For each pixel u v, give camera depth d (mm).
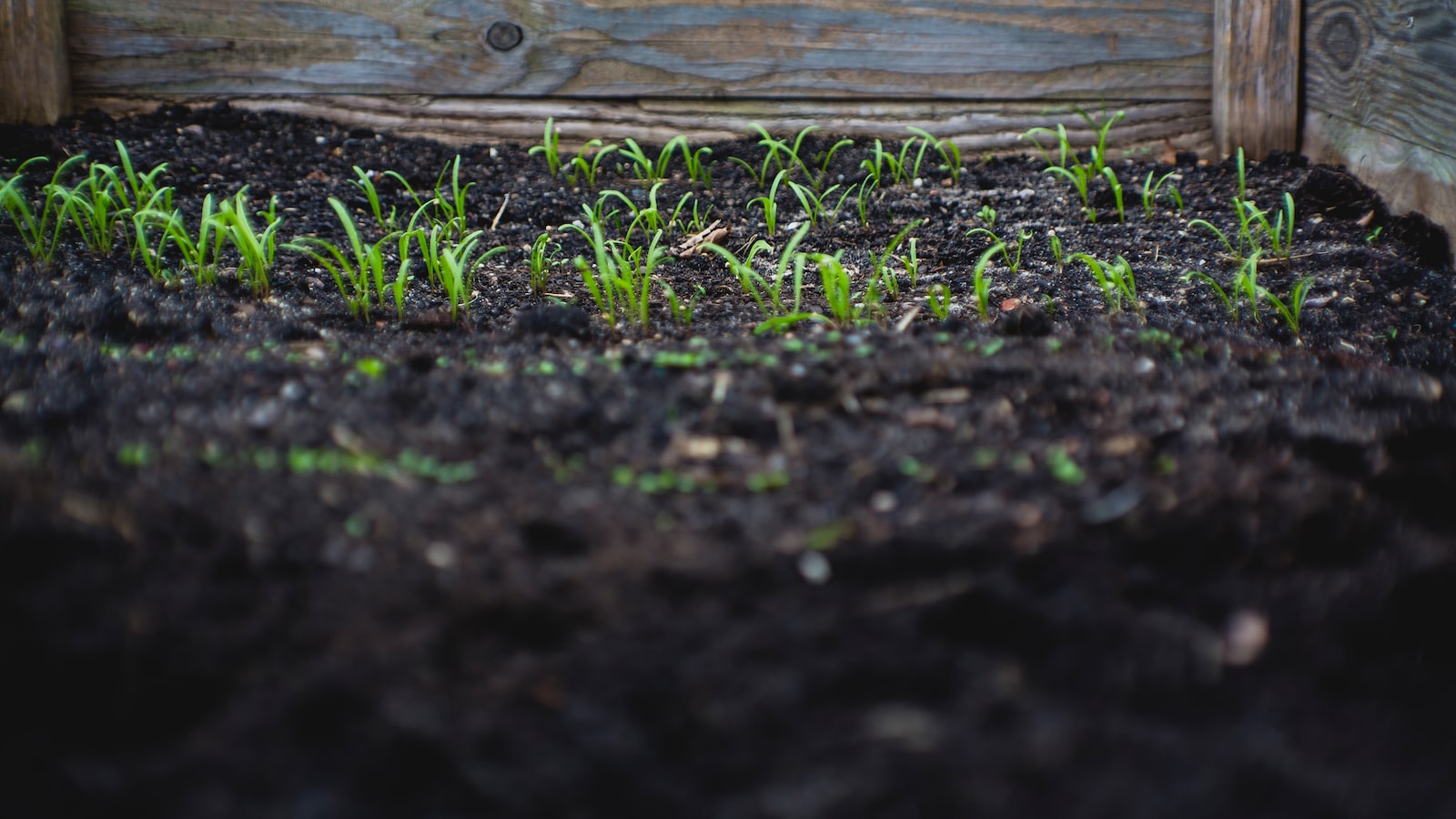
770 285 1779
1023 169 1947
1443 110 1793
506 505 1323
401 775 931
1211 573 1235
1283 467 1458
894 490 1375
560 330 1694
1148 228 1850
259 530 1229
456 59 1938
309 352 1665
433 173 1911
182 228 1748
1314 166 1905
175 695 990
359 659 1046
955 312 1731
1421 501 1439
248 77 1930
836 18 1944
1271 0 1904
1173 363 1656
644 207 1884
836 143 1958
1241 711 1032
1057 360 1649
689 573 1198
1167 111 1958
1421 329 1733
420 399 1606
